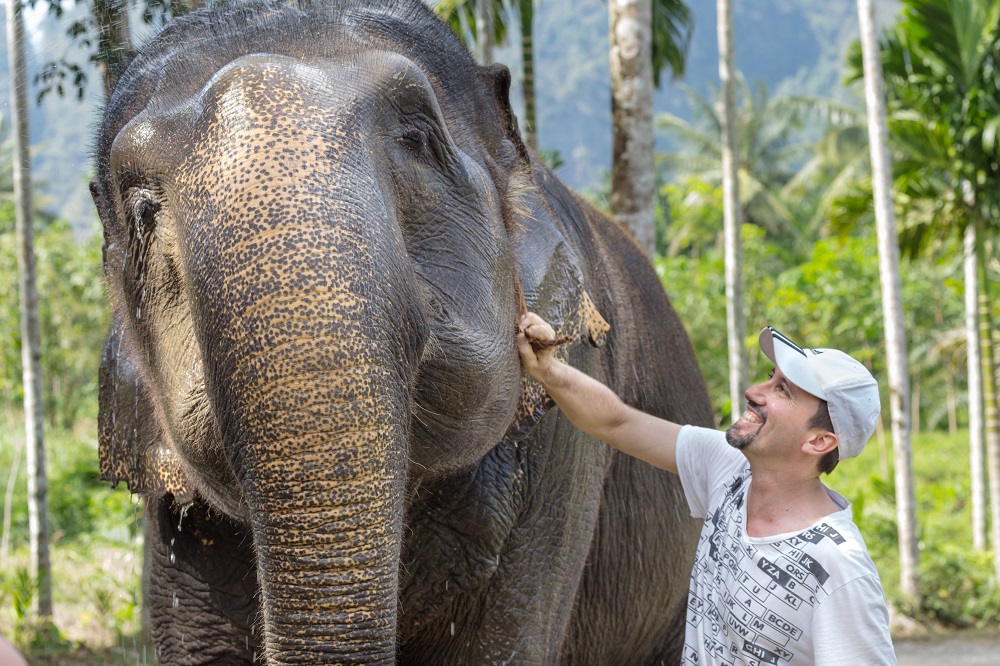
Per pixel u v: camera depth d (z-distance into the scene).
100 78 2.83
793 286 25.52
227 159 1.71
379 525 1.61
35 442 8.91
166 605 2.80
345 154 1.74
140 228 1.89
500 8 10.67
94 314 22.02
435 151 2.04
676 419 4.09
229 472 1.99
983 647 10.74
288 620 1.60
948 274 26.84
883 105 12.02
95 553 11.73
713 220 27.98
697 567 2.43
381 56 2.00
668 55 11.69
